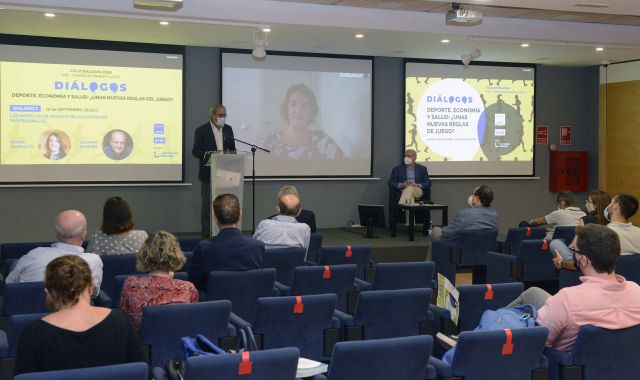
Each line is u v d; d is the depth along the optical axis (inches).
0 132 396.8
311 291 198.7
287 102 453.1
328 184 466.6
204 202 369.4
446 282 153.4
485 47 429.1
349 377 115.6
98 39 406.3
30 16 335.3
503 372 126.6
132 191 424.8
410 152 450.9
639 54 460.8
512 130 506.3
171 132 429.4
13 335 128.3
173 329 141.4
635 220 501.4
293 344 158.4
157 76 425.1
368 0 348.5
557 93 519.5
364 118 470.6
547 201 520.1
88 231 416.2
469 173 496.7
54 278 107.7
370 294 161.3
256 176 448.5
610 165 514.3
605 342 128.5
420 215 448.1
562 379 128.6
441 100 487.2
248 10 352.2
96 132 414.9
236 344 150.3
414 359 118.1
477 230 298.0
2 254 244.7
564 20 406.9
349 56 464.8
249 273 182.5
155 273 148.4
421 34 386.6
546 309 133.3
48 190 408.5
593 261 133.0
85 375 92.1
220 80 437.4
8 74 396.5
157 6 316.8
